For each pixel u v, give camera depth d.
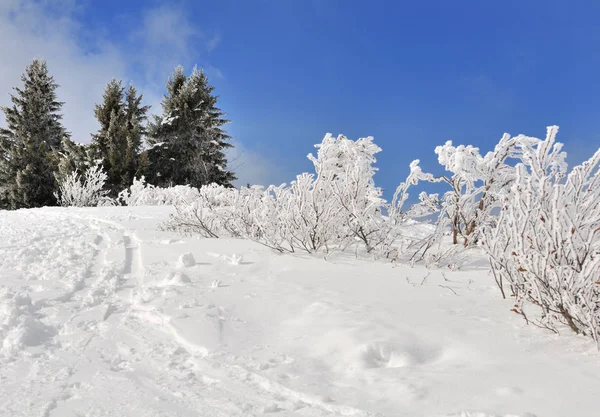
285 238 5.47
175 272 4.22
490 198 5.82
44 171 27.67
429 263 4.81
